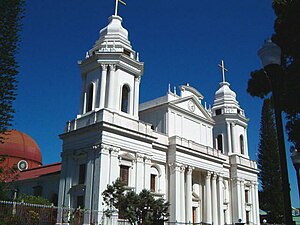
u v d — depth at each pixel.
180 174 39.38
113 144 33.28
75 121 36.19
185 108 44.75
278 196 58.00
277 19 16.25
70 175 34.62
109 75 36.59
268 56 10.08
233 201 50.34
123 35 39.62
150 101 44.91
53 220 29.44
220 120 54.78
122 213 24.77
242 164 52.16
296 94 15.51
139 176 34.88
